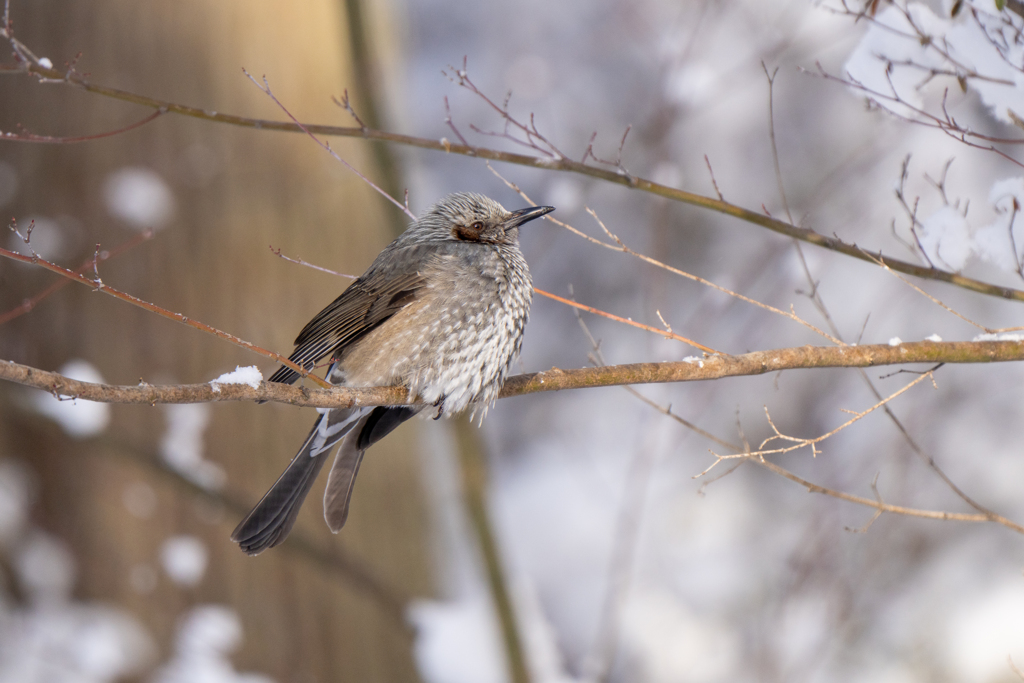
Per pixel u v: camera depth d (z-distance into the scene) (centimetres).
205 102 1133
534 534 1830
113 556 1101
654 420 1334
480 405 768
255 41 1150
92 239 1104
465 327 747
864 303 1611
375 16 1186
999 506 1453
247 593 1105
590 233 1902
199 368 1111
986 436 1488
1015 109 663
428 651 1094
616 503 1797
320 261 1152
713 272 1816
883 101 684
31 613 1088
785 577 1449
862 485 1449
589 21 2028
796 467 1623
